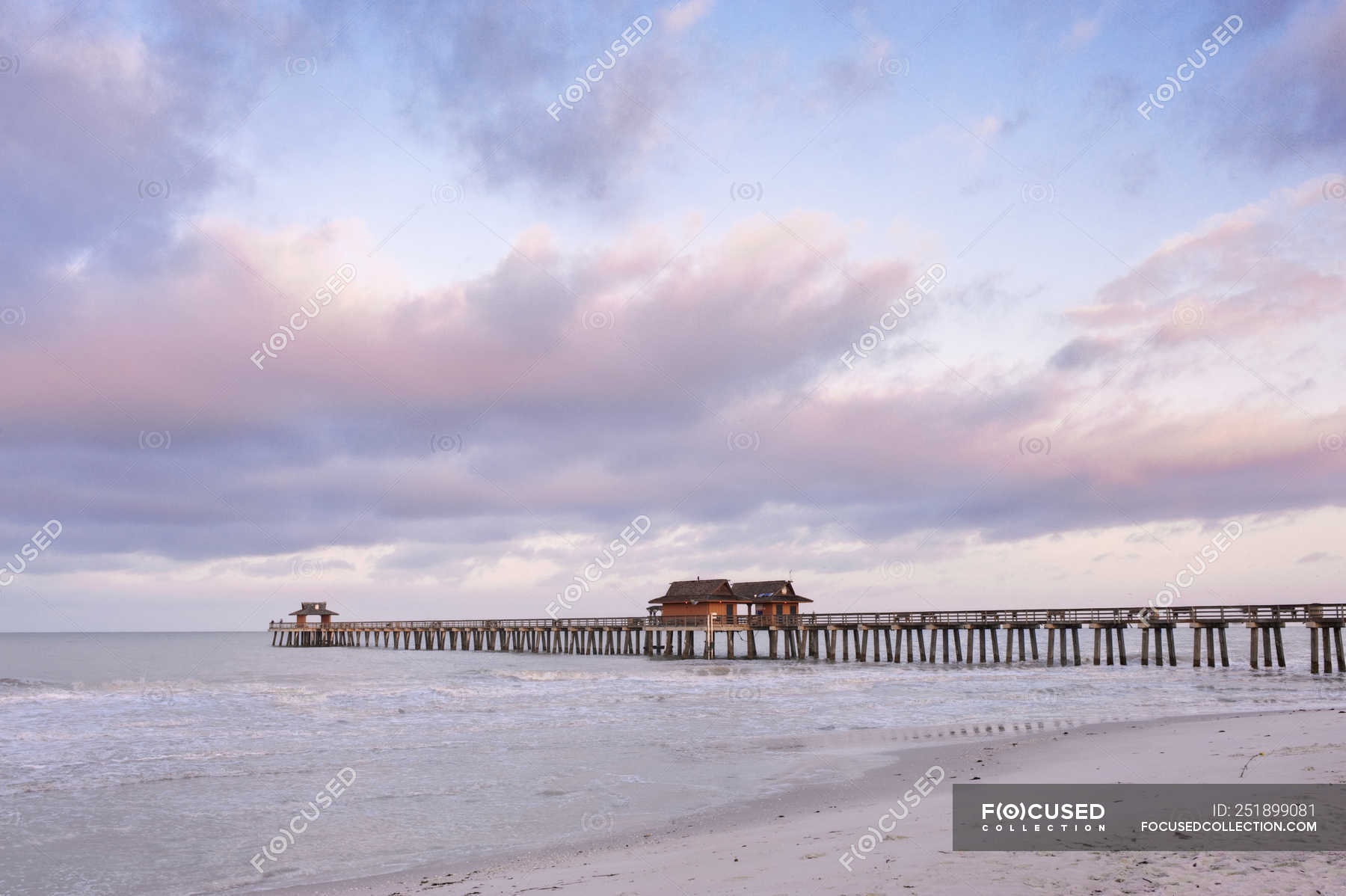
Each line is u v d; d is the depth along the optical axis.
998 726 23.22
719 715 27.11
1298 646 97.25
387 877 10.55
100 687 37.25
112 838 12.70
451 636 87.00
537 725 24.69
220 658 76.69
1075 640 51.66
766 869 9.36
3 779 16.84
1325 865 7.93
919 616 55.75
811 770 17.06
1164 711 26.84
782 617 62.19
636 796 15.13
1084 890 7.58
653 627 66.75
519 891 9.28
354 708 29.02
